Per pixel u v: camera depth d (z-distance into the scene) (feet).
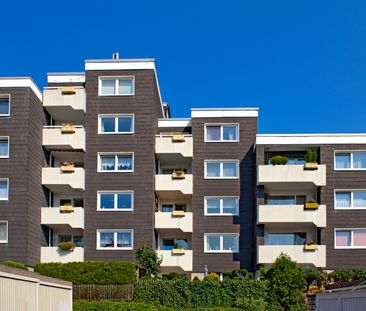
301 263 122.21
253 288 108.27
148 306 98.32
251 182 131.64
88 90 129.18
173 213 128.36
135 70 129.29
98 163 127.13
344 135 126.82
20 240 115.44
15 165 117.39
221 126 133.49
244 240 129.70
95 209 125.59
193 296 107.76
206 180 131.85
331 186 125.59
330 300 72.28
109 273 114.83
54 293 69.67
